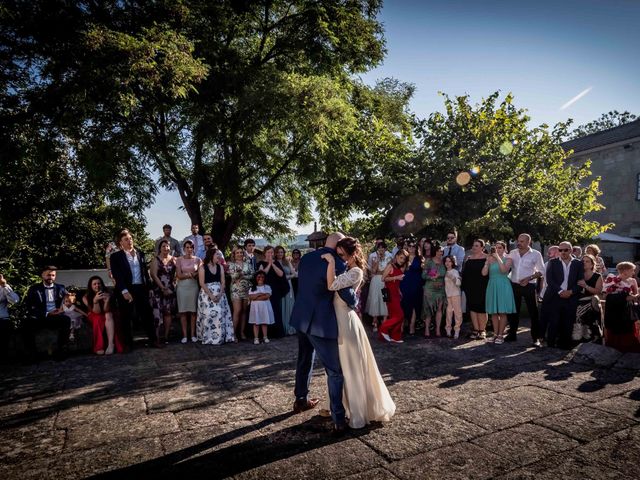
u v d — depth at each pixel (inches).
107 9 393.1
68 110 349.7
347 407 134.5
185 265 275.4
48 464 110.0
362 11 592.1
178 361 220.8
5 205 403.9
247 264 293.7
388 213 480.4
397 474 100.6
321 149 494.9
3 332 233.0
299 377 142.8
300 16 573.9
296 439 121.3
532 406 144.7
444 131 482.0
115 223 525.3
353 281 125.3
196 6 450.0
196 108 474.3
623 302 217.8
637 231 824.3
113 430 131.5
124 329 250.5
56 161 415.2
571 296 241.0
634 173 832.9
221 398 159.5
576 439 118.5
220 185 507.2
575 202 462.3
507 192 438.9
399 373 189.5
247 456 111.6
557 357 219.8
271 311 274.2
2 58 313.0
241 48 589.9
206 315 267.4
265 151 561.3
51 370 207.5
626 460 106.2
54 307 239.9
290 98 454.0
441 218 432.1
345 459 108.6
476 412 139.8
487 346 250.4
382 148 503.8
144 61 335.9
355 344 129.1
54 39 321.4
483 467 103.3
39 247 577.0
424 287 291.3
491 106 483.5
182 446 118.8
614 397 153.3
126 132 414.3
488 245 394.0
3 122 329.1
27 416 145.1
